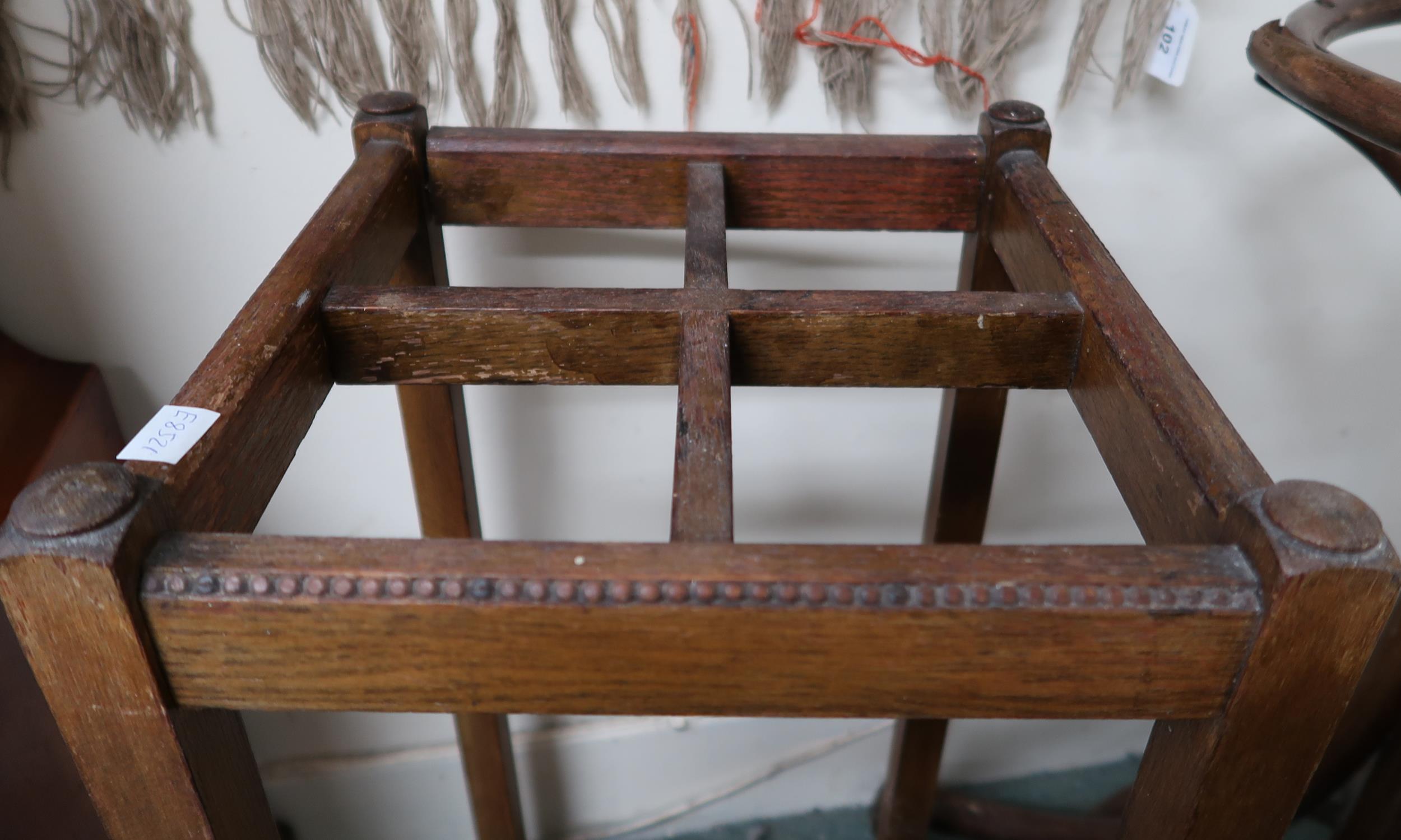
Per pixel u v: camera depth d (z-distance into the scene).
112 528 0.37
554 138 0.71
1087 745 1.24
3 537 0.36
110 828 0.44
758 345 0.57
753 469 1.02
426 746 1.11
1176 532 0.45
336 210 0.61
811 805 1.22
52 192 0.78
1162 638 0.39
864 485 1.04
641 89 0.78
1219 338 0.96
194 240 0.82
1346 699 0.40
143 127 0.76
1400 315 0.96
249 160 0.79
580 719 1.12
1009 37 0.76
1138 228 0.89
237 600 0.38
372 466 0.96
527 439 0.97
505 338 0.57
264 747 1.08
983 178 0.72
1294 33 0.64
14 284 0.82
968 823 1.16
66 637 0.38
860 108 0.80
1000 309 0.56
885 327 0.57
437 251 0.75
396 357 0.57
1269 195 0.88
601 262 0.87
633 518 1.03
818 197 0.73
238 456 0.46
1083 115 0.82
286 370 0.51
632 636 0.39
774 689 0.41
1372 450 1.05
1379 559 0.37
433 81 0.77
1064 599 0.39
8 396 0.79
